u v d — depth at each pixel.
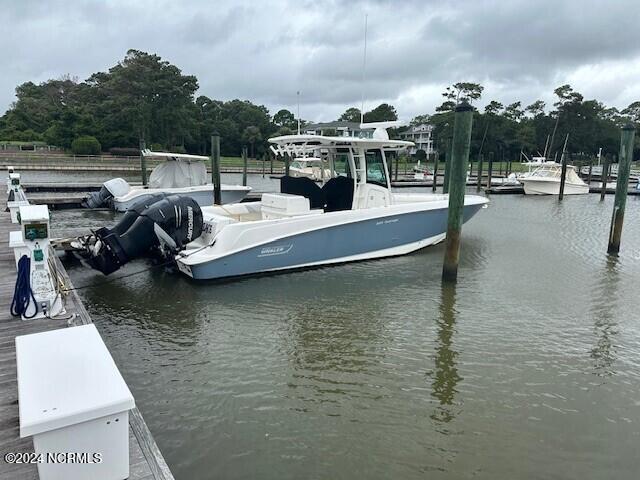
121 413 2.36
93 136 57.59
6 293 5.54
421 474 3.63
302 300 7.37
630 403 4.70
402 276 8.71
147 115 61.84
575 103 74.31
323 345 5.82
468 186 34.16
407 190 30.06
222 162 59.28
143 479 2.54
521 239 12.88
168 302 7.14
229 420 4.26
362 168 9.48
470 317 6.84
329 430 4.14
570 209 21.17
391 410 4.47
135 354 5.48
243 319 6.57
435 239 10.67
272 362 5.36
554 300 7.65
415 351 5.71
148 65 64.94
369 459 3.79
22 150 53.38
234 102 83.00
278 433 4.09
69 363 2.55
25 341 2.79
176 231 7.94
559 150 75.56
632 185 35.78
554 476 3.65
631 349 5.90
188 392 4.70
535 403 4.65
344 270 8.98
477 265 9.83
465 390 4.85
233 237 7.95
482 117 69.06
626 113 85.38
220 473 3.59
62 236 10.59
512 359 5.56
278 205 8.95
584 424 4.33
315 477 3.57
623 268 9.77
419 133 83.75
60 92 83.06
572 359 5.60
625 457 3.89
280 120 88.94
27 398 2.25
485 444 4.01
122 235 7.54
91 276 8.26
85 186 20.95
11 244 4.97
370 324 6.50
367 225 9.30
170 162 16.61
